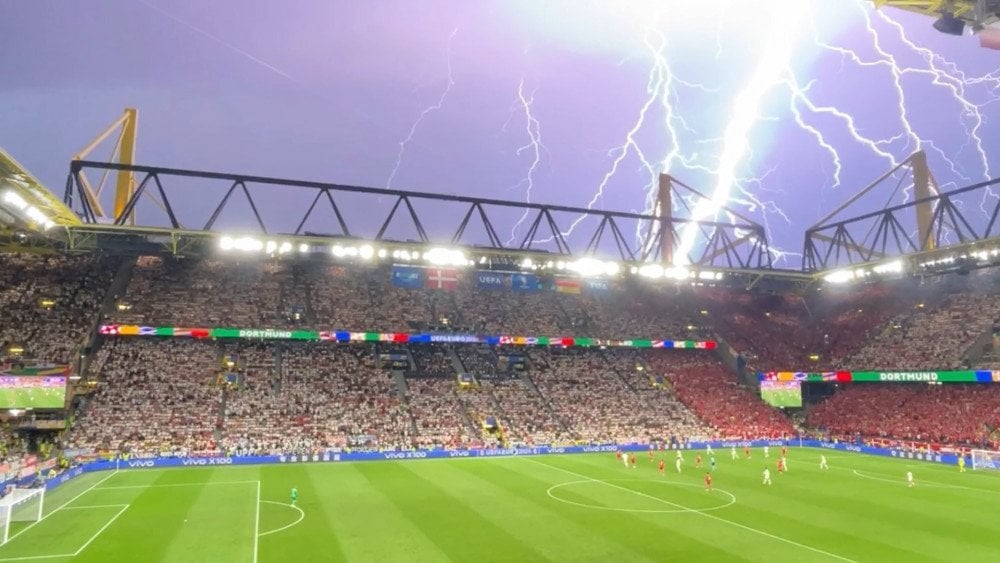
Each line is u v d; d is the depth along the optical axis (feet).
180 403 213.66
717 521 117.70
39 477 155.84
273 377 237.86
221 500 137.28
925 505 134.62
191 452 193.06
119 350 229.25
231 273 274.16
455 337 261.65
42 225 162.71
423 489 151.43
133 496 142.00
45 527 113.19
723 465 196.95
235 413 215.51
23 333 213.05
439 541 103.14
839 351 297.94
